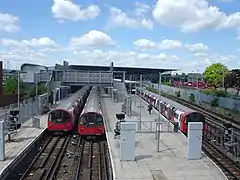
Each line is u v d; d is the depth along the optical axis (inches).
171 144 1001.5
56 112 1277.1
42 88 2290.8
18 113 1195.3
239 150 987.3
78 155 999.0
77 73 2536.9
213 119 1692.9
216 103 2080.5
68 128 1282.0
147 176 691.4
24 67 2999.5
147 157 843.4
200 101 2448.3
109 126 1344.7
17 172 806.5
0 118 1176.8
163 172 722.2
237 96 2106.3
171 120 1477.6
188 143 832.3
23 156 890.7
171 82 4874.5
